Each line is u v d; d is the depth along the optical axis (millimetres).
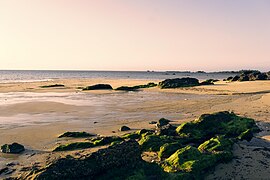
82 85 82125
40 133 23875
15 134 23516
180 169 14531
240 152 17781
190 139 20219
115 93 57688
